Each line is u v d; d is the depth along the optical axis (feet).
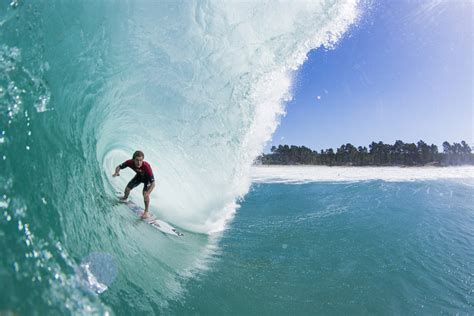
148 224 18.22
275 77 26.08
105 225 13.74
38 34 13.01
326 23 24.93
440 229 24.06
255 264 16.38
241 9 23.66
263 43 24.81
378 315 12.35
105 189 17.85
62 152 12.54
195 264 15.57
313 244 20.07
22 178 9.43
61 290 7.82
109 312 8.92
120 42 19.03
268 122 27.43
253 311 11.94
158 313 10.75
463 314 12.90
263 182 58.03
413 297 13.85
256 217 27.73
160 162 24.57
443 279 15.66
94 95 17.34
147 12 20.24
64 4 15.06
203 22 22.98
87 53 16.35
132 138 23.13
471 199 36.42
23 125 10.57
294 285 14.24
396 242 20.72
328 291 13.87
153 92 22.93
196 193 25.85
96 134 18.01
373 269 16.34
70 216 11.04
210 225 23.66
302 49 25.67
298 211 30.58
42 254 8.20
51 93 12.80
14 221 8.24
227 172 27.40
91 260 10.75
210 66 24.38
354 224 25.26
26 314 6.45
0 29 11.56
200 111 25.22
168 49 22.29
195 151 25.91
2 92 10.37
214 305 12.01
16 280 6.93
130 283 11.41
